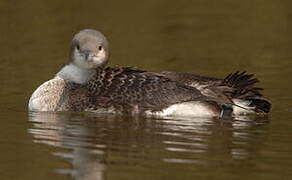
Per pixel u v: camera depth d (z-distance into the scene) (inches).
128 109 563.5
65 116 561.6
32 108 582.6
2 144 488.1
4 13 961.5
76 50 590.2
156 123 542.6
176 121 549.3
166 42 859.4
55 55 786.2
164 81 569.3
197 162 453.4
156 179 421.7
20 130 522.0
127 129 525.0
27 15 957.2
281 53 816.9
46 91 584.1
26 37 865.5
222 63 770.2
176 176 428.1
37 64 748.0
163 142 493.7
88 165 446.0
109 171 435.8
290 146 487.5
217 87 567.2
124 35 887.7
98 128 527.2
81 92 578.9
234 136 510.3
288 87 670.5
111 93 570.9
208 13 1011.3
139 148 481.1
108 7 1012.5
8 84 666.2
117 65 750.5
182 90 563.8
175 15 994.7
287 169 440.5
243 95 569.0
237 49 836.6
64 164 449.1
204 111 563.2
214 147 484.4
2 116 561.6
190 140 499.2
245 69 743.7
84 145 487.5
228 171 436.5
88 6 1016.9
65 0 1038.4
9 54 789.9
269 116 571.5
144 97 564.7
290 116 570.9
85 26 916.0
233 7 1043.9
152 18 975.0
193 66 755.4
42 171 435.5
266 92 652.1
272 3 1055.0
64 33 882.1
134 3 1040.8
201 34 905.5
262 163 452.1
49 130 522.6
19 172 434.0
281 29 930.7
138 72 584.4
